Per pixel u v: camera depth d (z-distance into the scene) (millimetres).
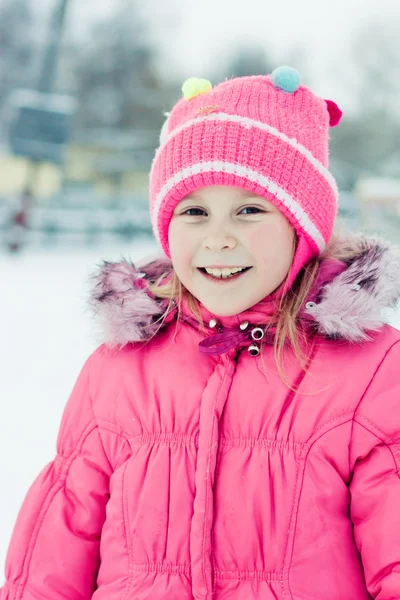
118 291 1369
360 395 1180
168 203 1289
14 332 4719
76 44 26688
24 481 2275
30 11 25250
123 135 23688
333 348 1246
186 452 1191
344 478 1157
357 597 1107
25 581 1247
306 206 1257
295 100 1332
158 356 1336
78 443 1330
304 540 1104
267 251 1220
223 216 1227
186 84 1365
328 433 1157
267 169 1224
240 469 1155
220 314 1245
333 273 1309
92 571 1266
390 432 1151
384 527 1085
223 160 1219
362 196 8102
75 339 4477
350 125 28672
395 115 28719
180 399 1242
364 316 1200
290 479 1129
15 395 3275
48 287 6996
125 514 1186
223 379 1227
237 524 1124
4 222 11258
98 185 20719
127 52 26891
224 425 1203
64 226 11438
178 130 1280
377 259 1250
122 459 1257
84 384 1384
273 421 1178
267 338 1283
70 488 1306
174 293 1386
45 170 16297
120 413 1283
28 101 10305
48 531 1271
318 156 1311
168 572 1131
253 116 1254
